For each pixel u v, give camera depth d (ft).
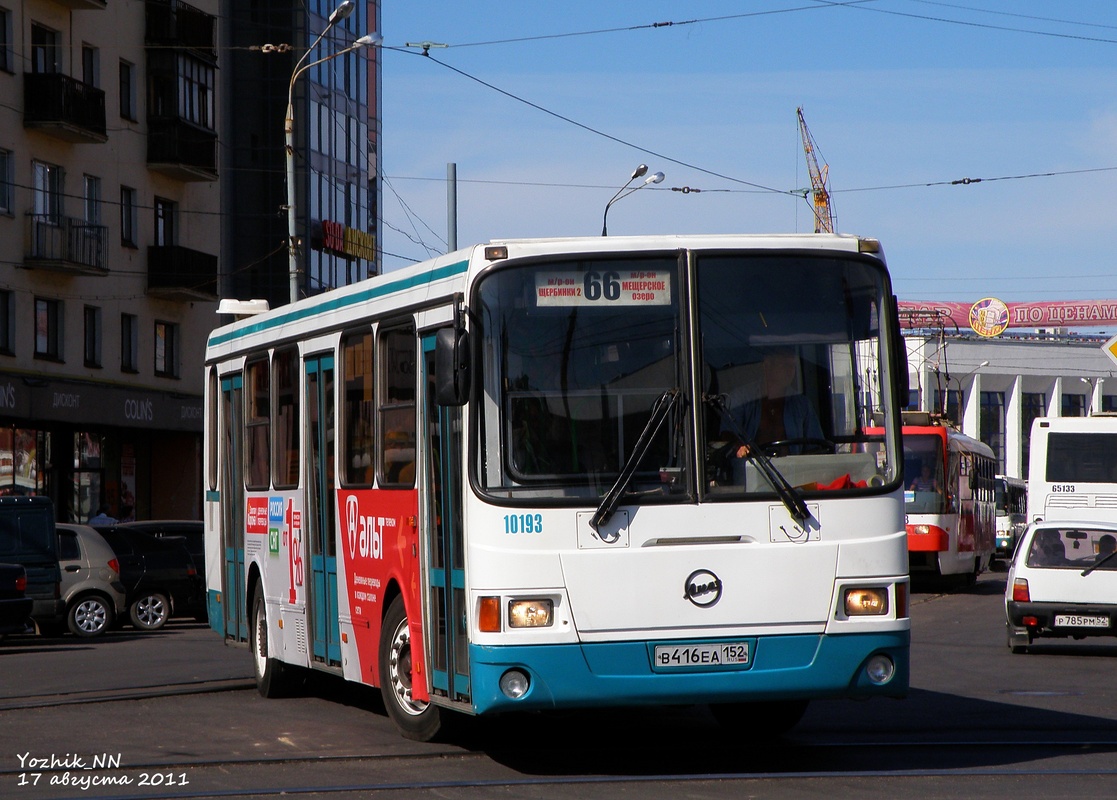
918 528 147.13
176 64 191.72
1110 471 135.95
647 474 39.65
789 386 40.63
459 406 39.52
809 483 40.19
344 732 50.03
